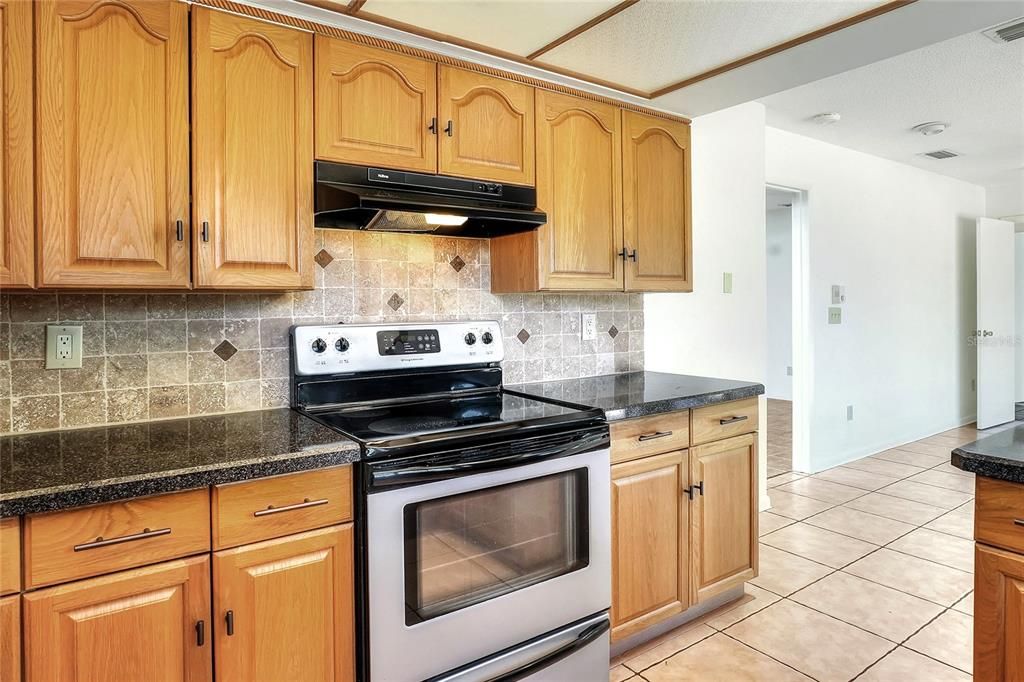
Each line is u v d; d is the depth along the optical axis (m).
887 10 1.79
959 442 5.38
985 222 5.75
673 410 2.17
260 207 1.67
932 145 4.57
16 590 1.14
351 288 2.12
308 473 1.45
